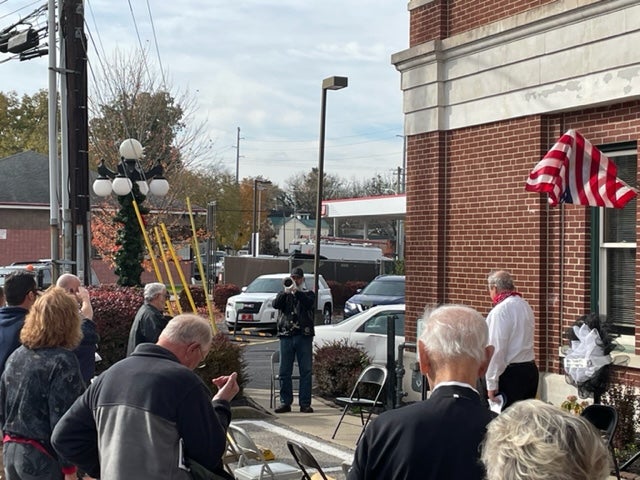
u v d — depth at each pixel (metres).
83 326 6.81
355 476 3.15
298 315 11.23
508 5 10.27
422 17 11.61
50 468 4.77
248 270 37.47
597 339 7.73
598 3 8.85
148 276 36.56
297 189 106.81
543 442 2.13
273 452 8.92
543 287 9.75
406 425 3.07
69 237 14.64
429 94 11.34
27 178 41.03
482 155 10.60
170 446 3.88
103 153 34.72
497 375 7.27
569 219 9.56
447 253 11.16
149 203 33.62
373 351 13.05
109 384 4.02
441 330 3.24
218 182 62.84
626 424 7.97
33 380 4.75
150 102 35.50
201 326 4.28
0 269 20.41
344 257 38.97
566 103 9.38
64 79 14.72
